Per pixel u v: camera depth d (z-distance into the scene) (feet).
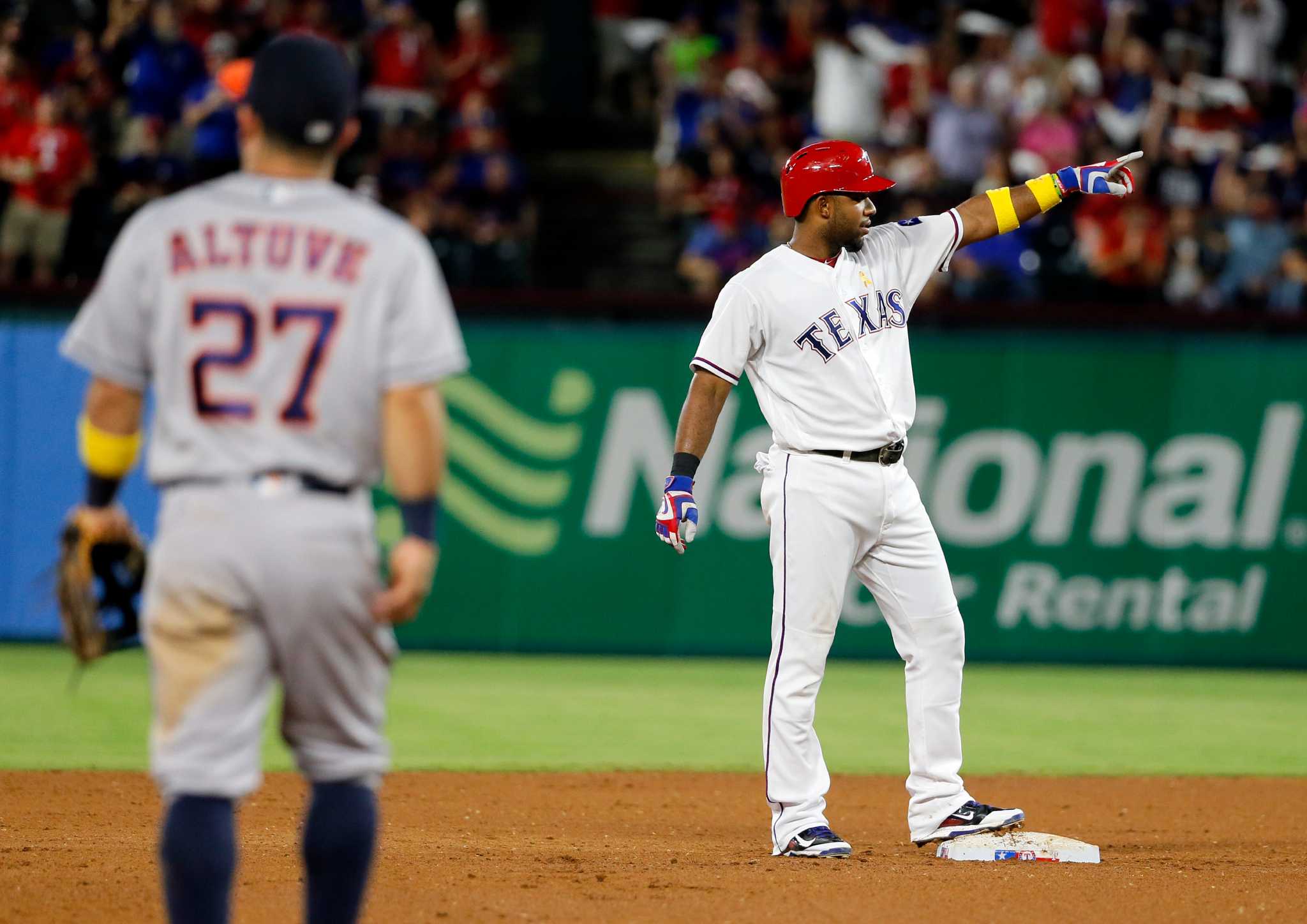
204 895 35.09
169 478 35.27
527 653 139.33
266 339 34.99
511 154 180.86
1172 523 141.18
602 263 191.72
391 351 35.40
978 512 140.36
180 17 168.86
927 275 61.82
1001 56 185.78
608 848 61.82
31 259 153.89
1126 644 141.18
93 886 50.98
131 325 35.55
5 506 135.85
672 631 139.23
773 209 167.43
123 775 80.23
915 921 47.32
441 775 83.05
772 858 58.75
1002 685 128.57
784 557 59.36
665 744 96.68
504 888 51.49
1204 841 67.00
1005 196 62.75
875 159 170.40
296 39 36.76
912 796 61.36
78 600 37.70
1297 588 141.28
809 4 192.85
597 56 216.74
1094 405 140.46
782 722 59.36
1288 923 48.21
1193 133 181.06
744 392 138.82
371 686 37.04
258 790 75.41
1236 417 141.08
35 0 187.93
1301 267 159.12
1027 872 55.16
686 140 181.47
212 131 158.71
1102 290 157.58
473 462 138.92
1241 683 133.08
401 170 168.25
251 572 34.45
